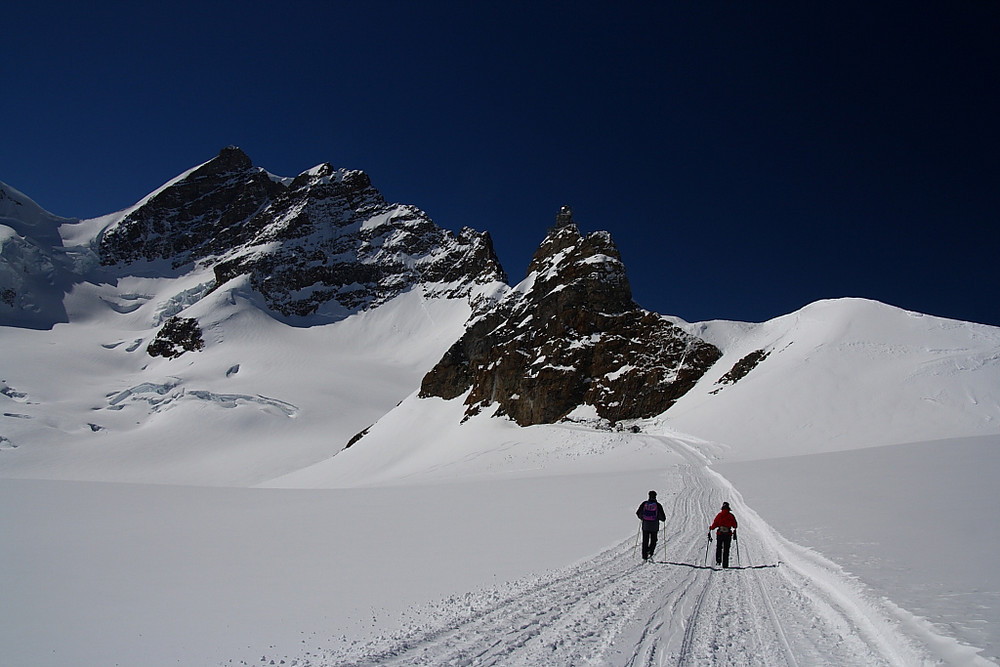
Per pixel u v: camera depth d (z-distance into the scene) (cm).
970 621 735
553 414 7956
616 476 3975
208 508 2919
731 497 2669
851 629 837
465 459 7025
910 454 3484
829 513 1823
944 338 6556
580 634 846
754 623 896
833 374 6141
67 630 942
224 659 779
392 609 997
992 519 1473
